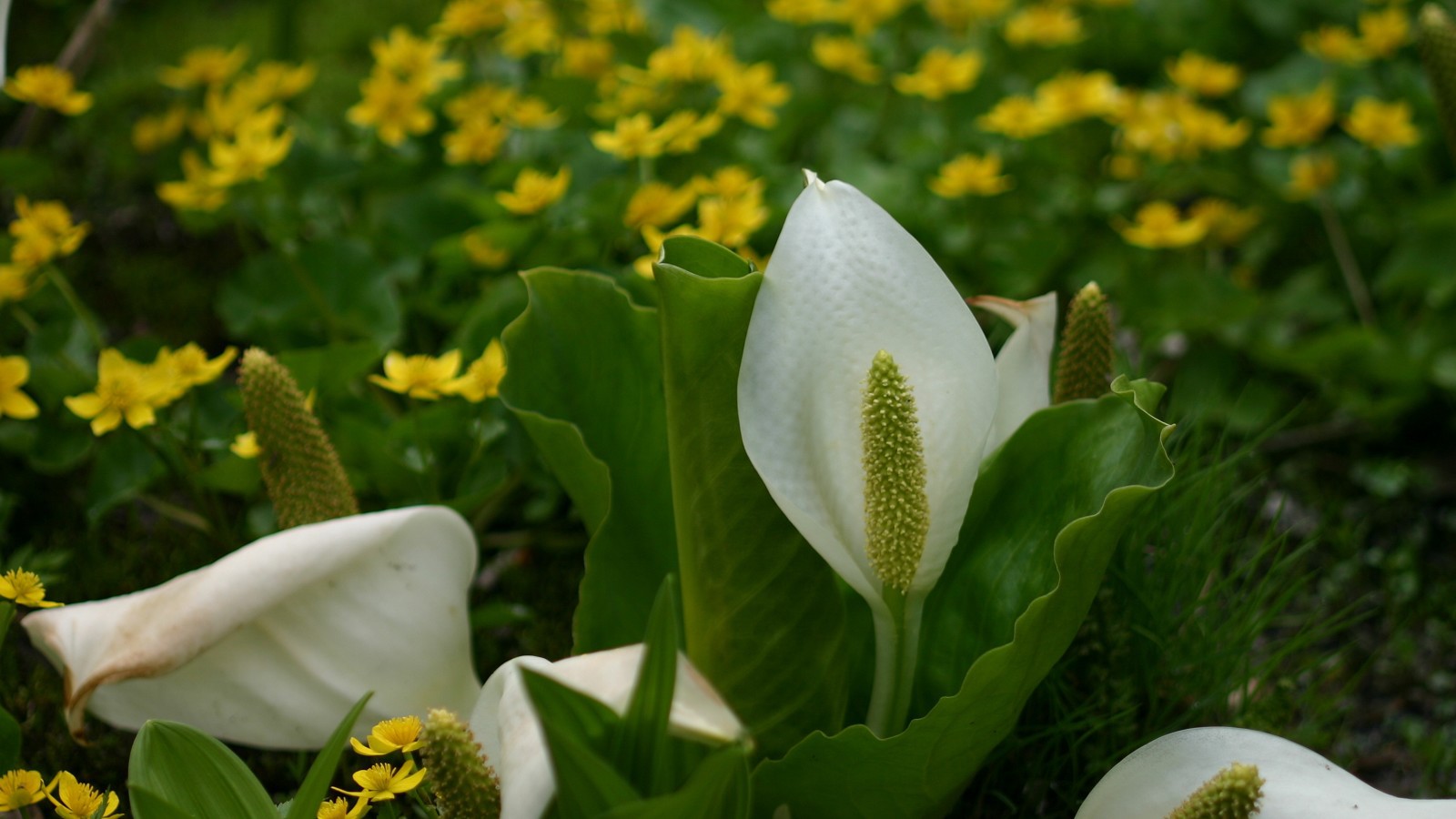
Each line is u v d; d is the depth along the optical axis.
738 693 0.93
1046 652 0.91
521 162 1.28
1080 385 0.99
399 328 1.20
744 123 1.46
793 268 0.89
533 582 1.16
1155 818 0.91
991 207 1.42
